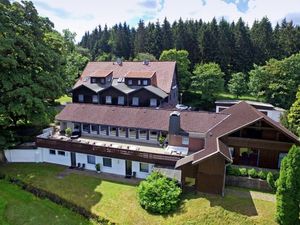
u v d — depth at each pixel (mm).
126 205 22906
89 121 33094
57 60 33812
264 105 46312
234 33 74438
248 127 25984
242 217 20062
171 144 29875
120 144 31125
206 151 23922
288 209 18688
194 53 73375
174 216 21125
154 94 42344
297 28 76188
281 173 19125
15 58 29062
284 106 54281
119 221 20922
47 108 31766
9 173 28531
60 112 35719
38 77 30625
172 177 24422
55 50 37594
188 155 26438
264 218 19828
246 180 24125
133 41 94312
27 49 29984
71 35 68688
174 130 29141
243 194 22984
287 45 74562
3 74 27938
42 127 36938
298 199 18609
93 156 29578
